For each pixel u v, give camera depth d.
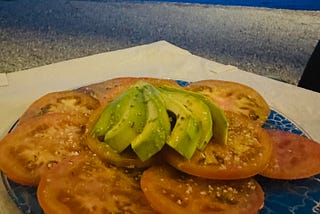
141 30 0.62
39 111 0.31
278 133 0.30
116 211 0.23
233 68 0.46
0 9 0.66
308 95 0.40
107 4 0.71
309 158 0.28
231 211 0.23
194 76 0.44
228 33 0.63
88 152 0.26
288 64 0.56
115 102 0.27
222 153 0.26
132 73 0.44
